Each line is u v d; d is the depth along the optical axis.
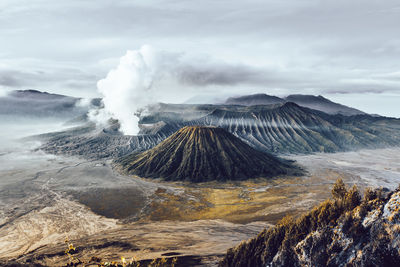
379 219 27.33
